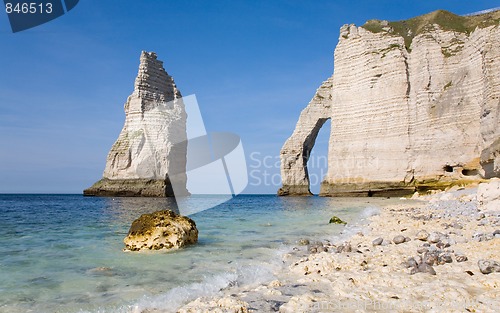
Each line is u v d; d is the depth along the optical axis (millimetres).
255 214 24078
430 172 46562
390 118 51281
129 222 19719
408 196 47594
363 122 54062
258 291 6027
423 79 49125
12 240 12281
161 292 6180
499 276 6438
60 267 8055
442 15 55281
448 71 48156
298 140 72750
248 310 5102
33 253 9789
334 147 57000
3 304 5496
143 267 8078
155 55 68250
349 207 29562
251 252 9930
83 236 13461
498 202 17516
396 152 49875
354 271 7285
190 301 5676
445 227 12742
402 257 8344
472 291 5742
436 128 46875
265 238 12625
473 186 38031
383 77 52656
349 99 56312
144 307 5375
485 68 40281
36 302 5609
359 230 14047
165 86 69125
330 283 6422
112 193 63469
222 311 4941
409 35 56125
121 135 65188
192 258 9102
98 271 7695
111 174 64312
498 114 36875
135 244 10297
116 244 11461
